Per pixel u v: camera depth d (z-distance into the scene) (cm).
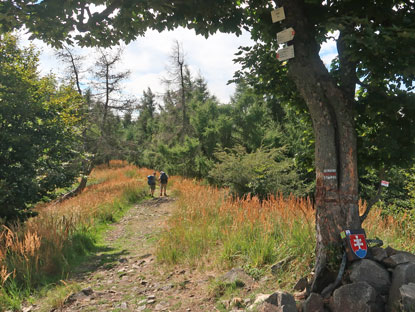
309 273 446
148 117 4150
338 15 382
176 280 518
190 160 2184
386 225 671
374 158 440
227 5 461
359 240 366
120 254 729
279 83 496
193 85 2983
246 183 1127
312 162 513
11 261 569
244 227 638
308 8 399
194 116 2402
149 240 845
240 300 399
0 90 922
